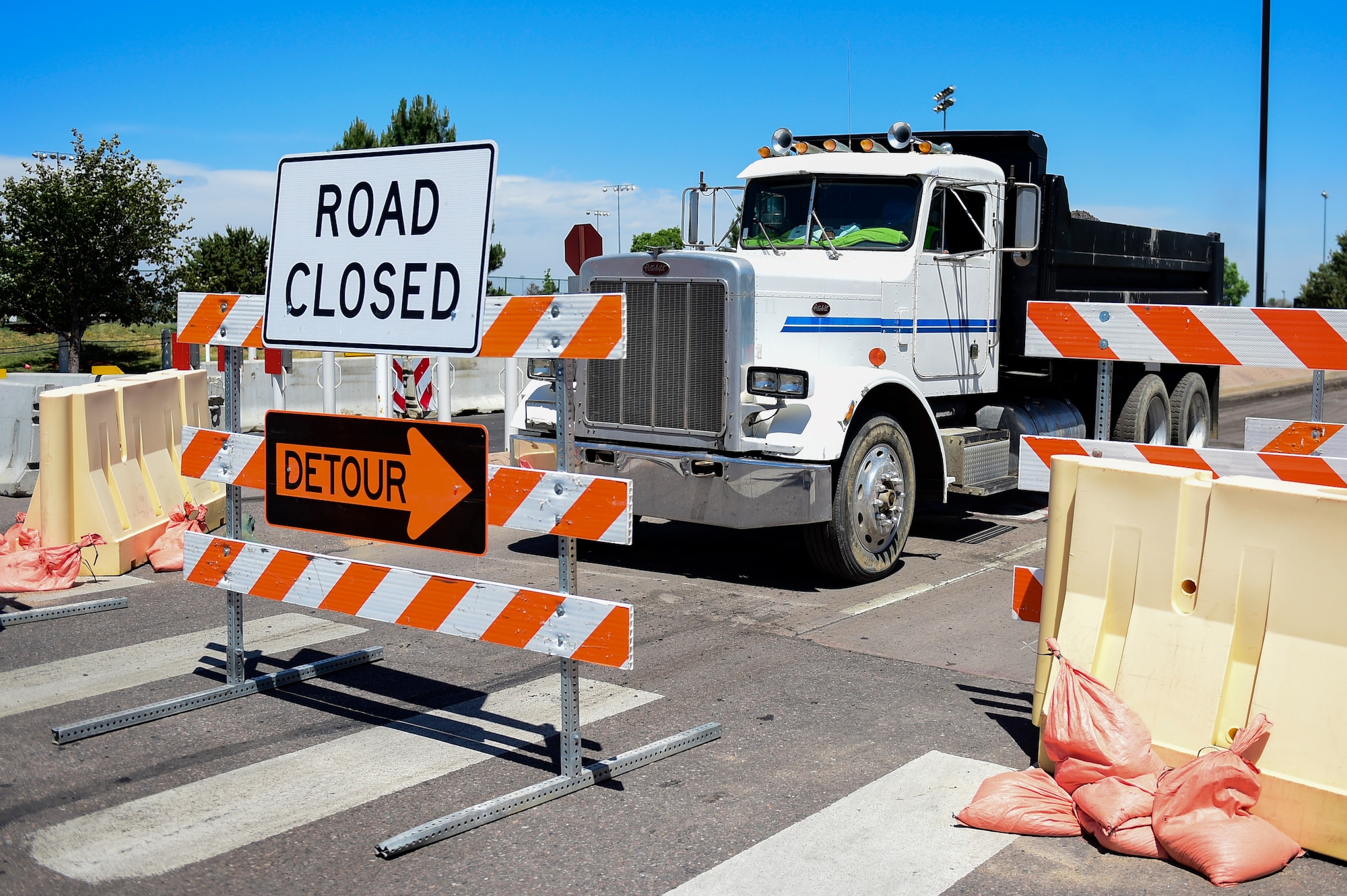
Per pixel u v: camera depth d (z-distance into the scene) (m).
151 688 5.37
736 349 6.93
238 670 5.29
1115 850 3.71
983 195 8.75
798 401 7.08
